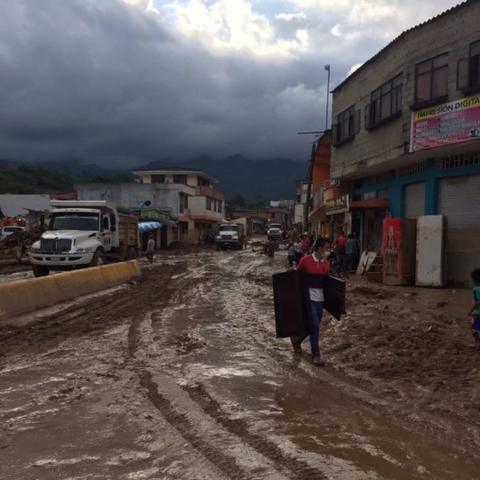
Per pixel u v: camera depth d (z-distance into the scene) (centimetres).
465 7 1552
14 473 397
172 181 7488
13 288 1130
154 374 668
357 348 802
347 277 1994
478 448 447
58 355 775
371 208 2328
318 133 2872
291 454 429
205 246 6094
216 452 432
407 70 1769
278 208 12481
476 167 1625
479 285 820
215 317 1109
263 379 650
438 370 676
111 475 392
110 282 1723
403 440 462
